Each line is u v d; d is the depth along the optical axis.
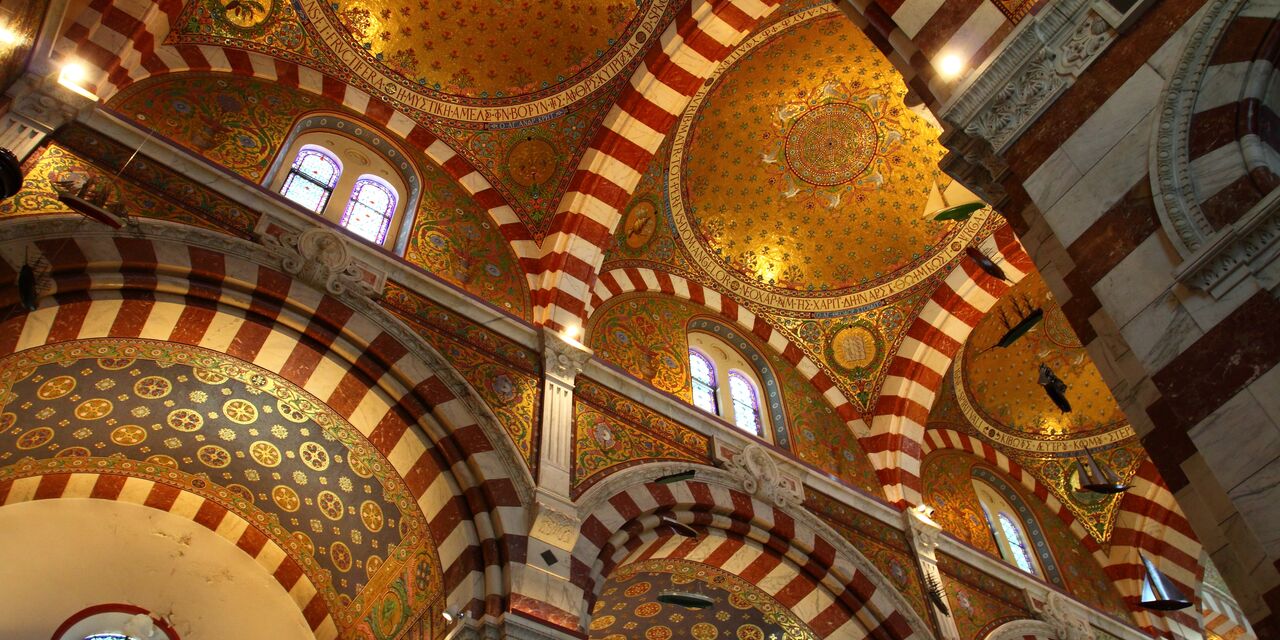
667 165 12.80
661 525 10.16
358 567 9.96
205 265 8.34
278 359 8.95
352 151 10.84
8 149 6.66
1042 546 15.70
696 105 12.52
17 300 7.18
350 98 10.88
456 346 9.76
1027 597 13.74
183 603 10.48
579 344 10.62
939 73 7.25
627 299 12.55
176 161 8.76
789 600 11.52
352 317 9.10
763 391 13.49
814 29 12.30
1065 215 6.17
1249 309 5.07
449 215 11.09
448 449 9.02
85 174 7.98
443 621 8.30
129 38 8.63
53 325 7.82
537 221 11.76
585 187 11.70
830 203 13.91
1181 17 5.97
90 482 10.16
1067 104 6.45
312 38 10.60
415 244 10.51
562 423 9.88
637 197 12.68
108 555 10.23
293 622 10.70
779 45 12.38
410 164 11.21
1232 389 5.02
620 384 11.06
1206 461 5.01
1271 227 5.08
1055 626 13.54
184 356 8.79
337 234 9.43
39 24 7.18
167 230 8.24
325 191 10.34
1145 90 5.98
